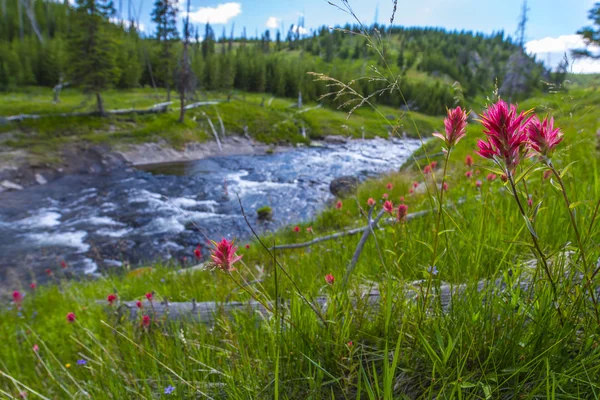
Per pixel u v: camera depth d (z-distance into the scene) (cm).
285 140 4281
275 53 12388
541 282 142
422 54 14175
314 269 346
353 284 230
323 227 859
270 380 155
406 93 7788
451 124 131
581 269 125
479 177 497
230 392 157
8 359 383
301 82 7719
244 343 193
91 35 3278
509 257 194
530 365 125
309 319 172
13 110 3244
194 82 4016
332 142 4531
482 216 194
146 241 1338
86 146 2731
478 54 14288
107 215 1648
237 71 7825
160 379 206
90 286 728
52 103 3891
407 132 4875
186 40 3772
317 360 159
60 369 318
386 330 126
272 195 1973
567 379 112
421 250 237
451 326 141
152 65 6400
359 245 259
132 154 2866
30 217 1603
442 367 119
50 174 2269
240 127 4206
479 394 125
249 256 621
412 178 1045
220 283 359
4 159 2214
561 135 102
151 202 1850
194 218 1590
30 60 5741
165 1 3809
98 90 3375
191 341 223
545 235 208
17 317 585
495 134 106
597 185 229
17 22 6406
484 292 153
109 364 244
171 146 3216
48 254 1227
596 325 124
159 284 571
